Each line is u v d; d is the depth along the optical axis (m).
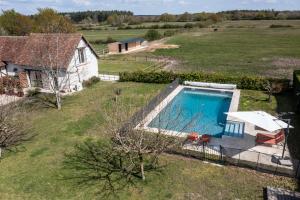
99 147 20.59
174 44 83.69
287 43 77.75
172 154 19.12
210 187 15.66
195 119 26.03
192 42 87.44
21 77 36.09
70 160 19.02
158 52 69.50
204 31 121.94
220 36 101.69
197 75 35.91
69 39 36.47
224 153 18.91
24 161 19.11
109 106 28.98
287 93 31.17
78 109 28.64
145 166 17.84
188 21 194.00
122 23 181.75
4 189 16.27
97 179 16.81
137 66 51.66
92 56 39.88
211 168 17.39
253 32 110.31
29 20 75.38
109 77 42.12
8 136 21.45
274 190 14.93
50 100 32.03
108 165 18.23
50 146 21.09
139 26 154.25
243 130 22.41
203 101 31.83
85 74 38.84
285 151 19.06
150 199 14.97
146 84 37.34
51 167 18.27
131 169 17.45
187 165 17.83
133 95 32.59
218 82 34.88
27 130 23.92
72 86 36.19
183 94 34.09
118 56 64.56
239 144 20.34
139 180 16.55
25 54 37.06
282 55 60.00
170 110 27.12
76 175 17.30
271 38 90.12
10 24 72.44
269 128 17.72
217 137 22.28
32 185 16.53
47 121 25.83
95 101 30.91
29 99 32.47
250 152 18.92
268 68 47.69
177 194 15.24
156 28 143.75
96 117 26.20
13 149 20.75
